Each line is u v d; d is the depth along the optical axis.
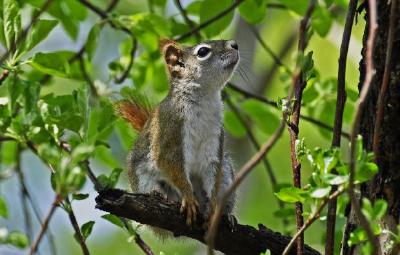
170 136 11.50
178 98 11.79
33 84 9.42
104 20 13.36
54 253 11.90
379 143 8.52
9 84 9.30
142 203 9.46
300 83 8.97
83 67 14.03
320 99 13.52
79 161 7.68
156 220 9.62
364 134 8.75
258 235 9.70
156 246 18.52
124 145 13.52
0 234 8.64
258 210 19.12
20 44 10.05
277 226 18.62
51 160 7.75
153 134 11.68
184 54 12.27
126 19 13.77
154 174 11.69
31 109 9.29
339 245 10.86
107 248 19.17
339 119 8.63
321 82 13.63
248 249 9.70
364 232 7.17
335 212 8.23
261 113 14.20
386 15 8.77
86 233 9.05
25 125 9.24
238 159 18.42
